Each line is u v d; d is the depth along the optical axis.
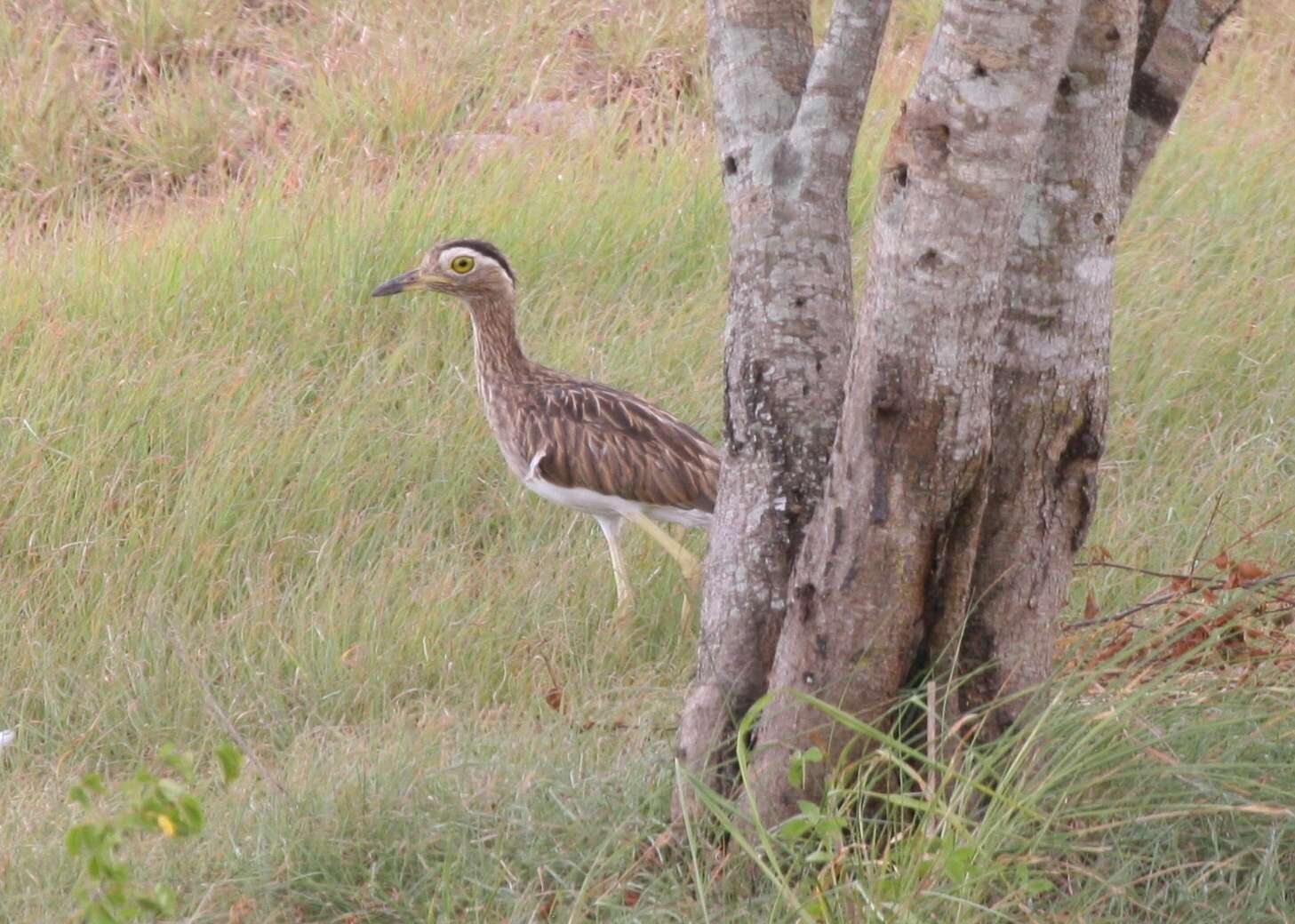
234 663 11.98
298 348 15.71
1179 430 14.84
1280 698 9.23
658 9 24.41
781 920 7.96
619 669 12.16
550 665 11.61
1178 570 12.12
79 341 15.45
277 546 13.34
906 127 7.44
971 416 7.74
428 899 8.64
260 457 13.91
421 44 22.95
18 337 15.73
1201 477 13.61
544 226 17.91
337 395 14.90
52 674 11.95
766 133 8.83
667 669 12.11
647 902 8.39
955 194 7.31
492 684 11.96
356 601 12.52
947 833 7.94
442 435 14.54
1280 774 8.72
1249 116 21.11
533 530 13.95
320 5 24.05
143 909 7.05
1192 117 21.25
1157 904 8.22
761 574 8.86
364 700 11.62
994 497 8.28
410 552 13.14
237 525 13.34
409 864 8.91
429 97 21.48
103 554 12.96
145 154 21.47
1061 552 8.44
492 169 19.30
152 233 18.30
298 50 23.12
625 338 16.02
